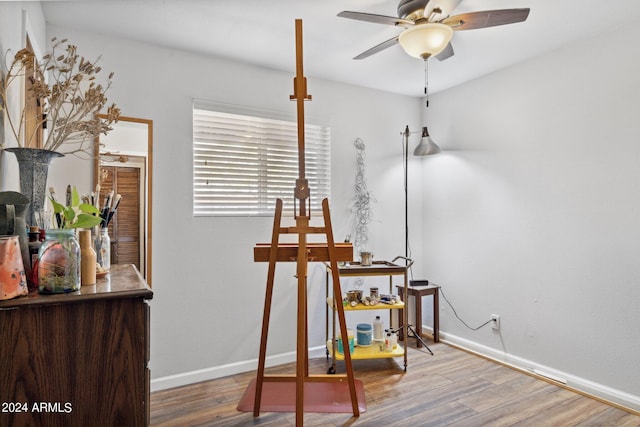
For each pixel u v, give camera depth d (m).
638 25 2.34
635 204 2.35
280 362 3.12
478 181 3.36
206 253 2.84
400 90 3.70
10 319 1.00
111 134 2.50
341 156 3.47
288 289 3.16
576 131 2.64
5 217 1.11
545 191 2.83
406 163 3.60
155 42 2.63
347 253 2.21
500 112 3.17
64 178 2.37
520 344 3.01
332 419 2.26
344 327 2.25
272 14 2.26
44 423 1.03
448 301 3.65
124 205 2.53
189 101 2.78
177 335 2.72
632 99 2.36
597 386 2.52
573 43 2.66
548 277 2.82
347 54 2.84
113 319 1.11
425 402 2.46
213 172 2.92
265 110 3.09
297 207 3.25
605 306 2.49
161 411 2.36
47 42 2.35
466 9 2.21
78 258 1.15
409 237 3.87
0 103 1.39
